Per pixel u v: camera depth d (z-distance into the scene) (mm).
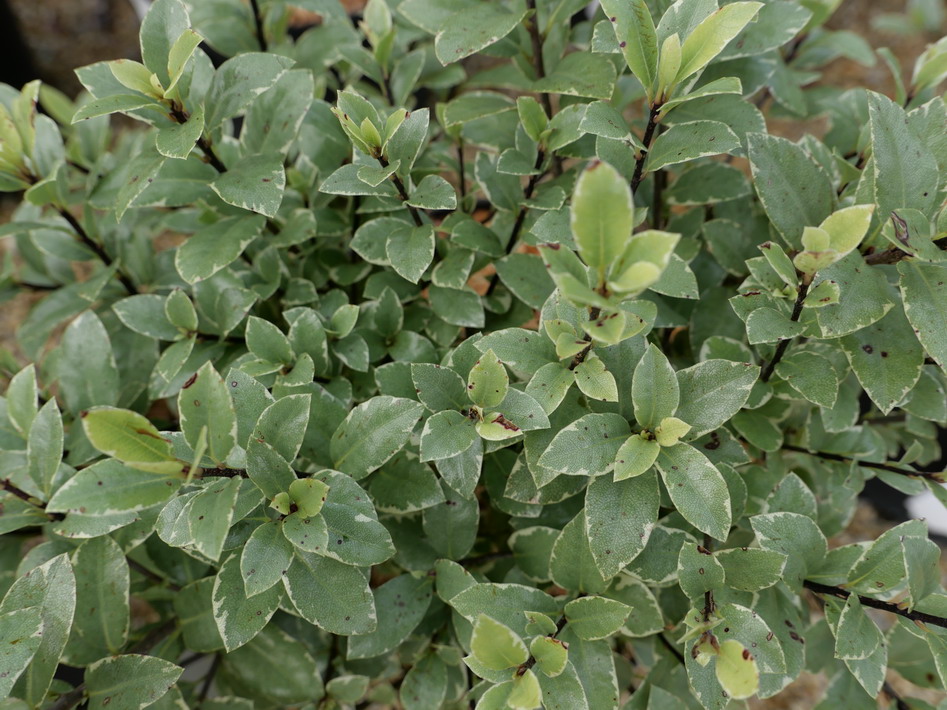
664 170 365
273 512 256
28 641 234
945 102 273
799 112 352
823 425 307
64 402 327
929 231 251
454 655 306
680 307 347
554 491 280
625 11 252
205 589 306
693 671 234
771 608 268
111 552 282
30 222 356
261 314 363
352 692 312
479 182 334
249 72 301
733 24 245
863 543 267
